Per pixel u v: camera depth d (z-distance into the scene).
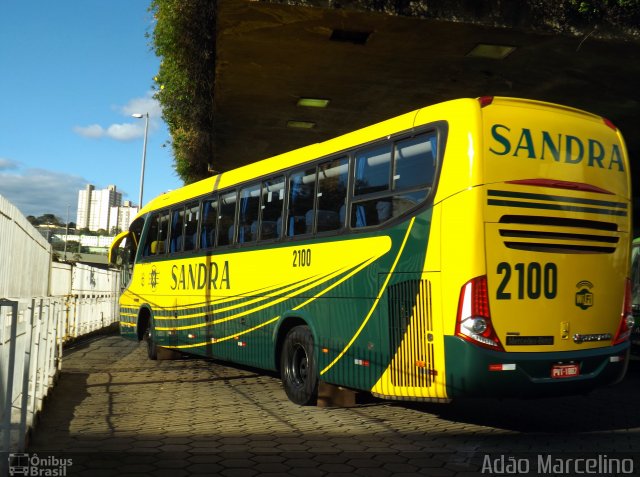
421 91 14.16
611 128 7.20
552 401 9.12
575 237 6.71
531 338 6.34
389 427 7.23
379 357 7.06
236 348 10.13
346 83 13.72
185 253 12.20
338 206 8.00
